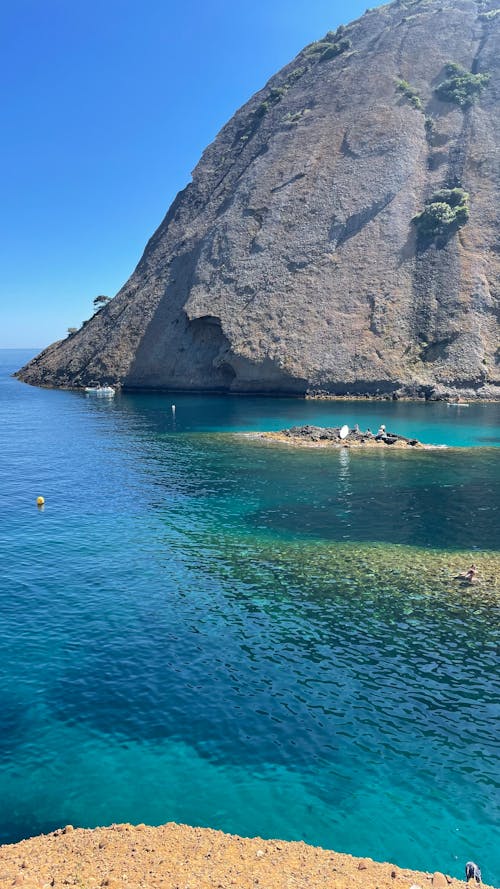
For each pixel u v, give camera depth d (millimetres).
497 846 11789
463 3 125062
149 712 16031
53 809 12750
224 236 109500
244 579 24859
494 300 90312
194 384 106875
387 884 10227
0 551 28203
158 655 18891
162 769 13930
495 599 22719
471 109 107625
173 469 46625
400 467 46594
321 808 12750
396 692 16875
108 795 13148
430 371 88188
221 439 60406
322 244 100500
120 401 98625
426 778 13617
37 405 94375
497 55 113250
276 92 133125
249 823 12320
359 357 90562
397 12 131875
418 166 103750
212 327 104562
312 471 45469
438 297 91500
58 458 51469
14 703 16406
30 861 10789
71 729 15359
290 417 74438
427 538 29906
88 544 29219
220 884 10062
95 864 10672
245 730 15273
